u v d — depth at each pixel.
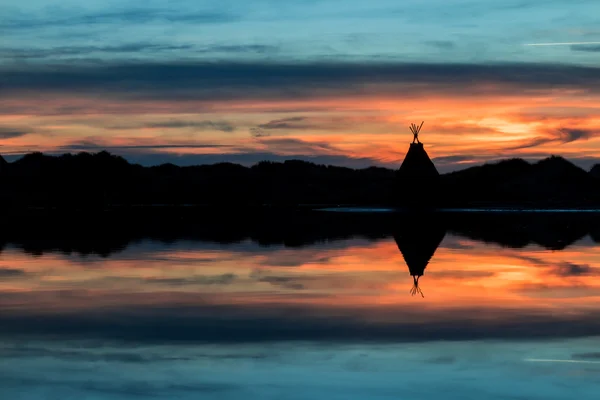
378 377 9.23
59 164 84.94
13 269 19.20
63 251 23.69
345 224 37.94
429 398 8.47
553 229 33.53
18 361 9.99
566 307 13.67
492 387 8.84
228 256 22.30
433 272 18.58
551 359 10.01
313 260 21.22
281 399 8.47
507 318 12.66
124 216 46.53
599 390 8.74
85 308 13.75
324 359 10.05
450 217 45.03
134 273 18.52
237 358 10.12
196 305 14.05
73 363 9.89
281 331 11.75
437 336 11.34
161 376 9.31
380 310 13.45
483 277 17.64
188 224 38.03
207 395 8.60
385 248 24.66
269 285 16.52
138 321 12.58
